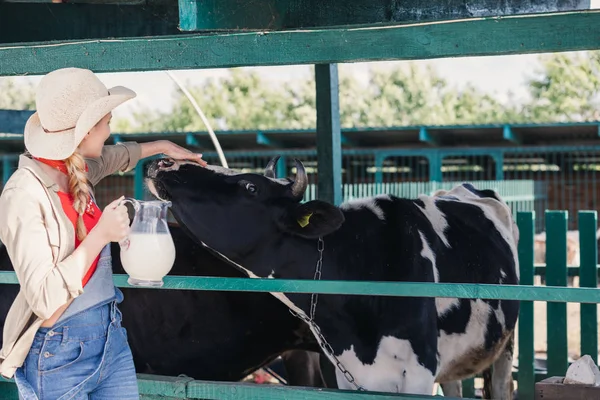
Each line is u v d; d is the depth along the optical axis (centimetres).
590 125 1510
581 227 634
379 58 313
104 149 358
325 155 638
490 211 583
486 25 297
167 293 473
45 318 262
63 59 365
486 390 600
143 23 502
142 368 479
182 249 489
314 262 437
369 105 3581
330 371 466
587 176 1972
